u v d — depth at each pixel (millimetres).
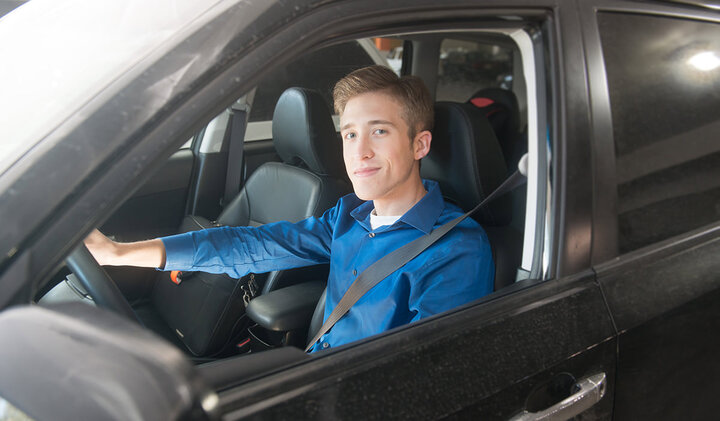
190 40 648
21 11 1122
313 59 2676
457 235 1267
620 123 1042
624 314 994
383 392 746
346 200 1530
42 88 811
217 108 639
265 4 678
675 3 1200
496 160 1486
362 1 733
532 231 1007
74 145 593
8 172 599
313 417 690
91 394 443
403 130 1275
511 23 918
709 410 1263
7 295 554
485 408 812
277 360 753
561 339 912
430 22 814
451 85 3500
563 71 950
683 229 1166
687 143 1176
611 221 1025
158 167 613
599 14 1037
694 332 1132
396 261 1261
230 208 2307
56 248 570
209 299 1873
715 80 1268
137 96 614
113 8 954
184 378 442
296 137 1983
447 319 864
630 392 1033
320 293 1691
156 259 1382
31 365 482
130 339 466
